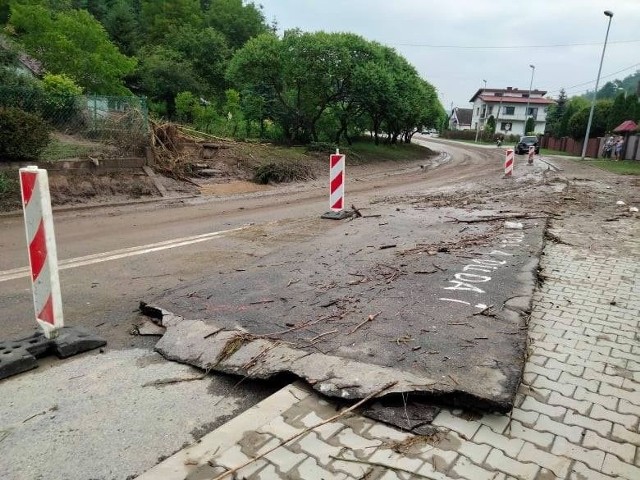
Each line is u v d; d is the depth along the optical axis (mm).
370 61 26266
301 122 28391
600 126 46188
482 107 93562
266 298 4578
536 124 90562
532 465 2391
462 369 3109
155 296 4770
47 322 3742
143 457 2564
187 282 5242
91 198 11945
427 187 17188
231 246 7340
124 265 6270
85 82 23219
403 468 2357
